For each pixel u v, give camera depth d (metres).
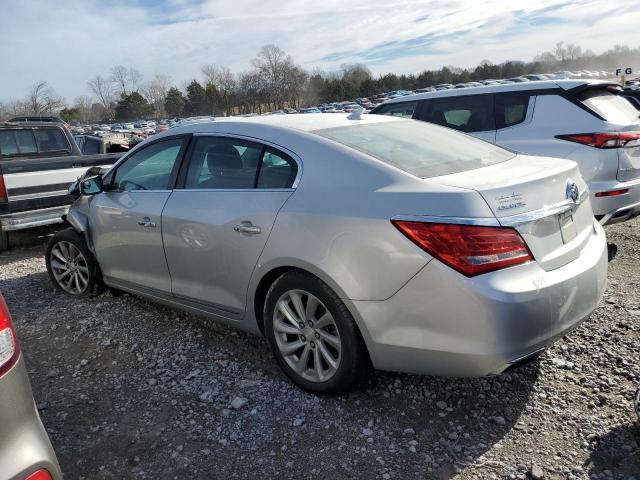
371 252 2.62
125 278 4.25
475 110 6.17
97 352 3.78
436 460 2.49
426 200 2.52
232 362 3.52
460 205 2.43
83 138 10.70
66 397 3.22
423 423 2.77
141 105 99.12
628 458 2.41
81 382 3.39
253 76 91.75
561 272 2.59
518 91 5.86
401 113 6.96
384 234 2.58
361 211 2.67
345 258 2.70
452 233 2.41
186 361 3.57
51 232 7.40
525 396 2.93
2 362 1.62
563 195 2.74
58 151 8.16
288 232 2.93
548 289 2.48
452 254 2.40
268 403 3.02
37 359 3.73
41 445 1.68
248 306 3.28
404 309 2.56
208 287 3.51
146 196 3.89
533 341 2.45
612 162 5.07
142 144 4.12
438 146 3.27
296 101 92.88
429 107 6.64
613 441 2.52
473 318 2.39
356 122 3.49
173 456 2.63
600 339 3.44
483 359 2.41
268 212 3.04
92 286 4.75
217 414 2.95
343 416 2.86
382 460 2.51
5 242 6.98
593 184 5.13
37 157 7.92
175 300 3.83
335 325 2.82
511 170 2.83
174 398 3.14
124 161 4.24
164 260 3.76
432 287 2.46
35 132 7.90
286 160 3.11
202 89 94.31
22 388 1.68
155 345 3.83
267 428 2.80
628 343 3.36
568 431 2.62
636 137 5.10
